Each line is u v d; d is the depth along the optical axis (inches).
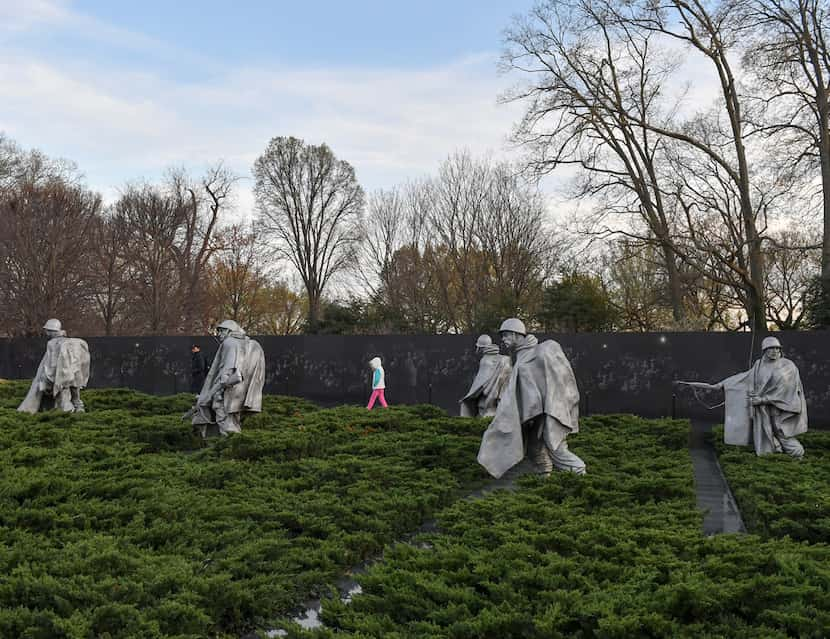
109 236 1673.2
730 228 1255.5
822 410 776.3
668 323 1290.6
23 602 215.8
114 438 531.2
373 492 369.4
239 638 226.1
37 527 291.6
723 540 257.3
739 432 538.0
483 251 1637.6
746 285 1130.0
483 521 295.0
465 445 495.2
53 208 1557.6
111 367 1226.0
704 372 832.3
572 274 1411.2
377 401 1010.1
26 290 1530.5
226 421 538.9
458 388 969.5
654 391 850.8
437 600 217.0
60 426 591.8
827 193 1072.2
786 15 1066.7
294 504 345.4
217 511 323.9
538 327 1519.4
